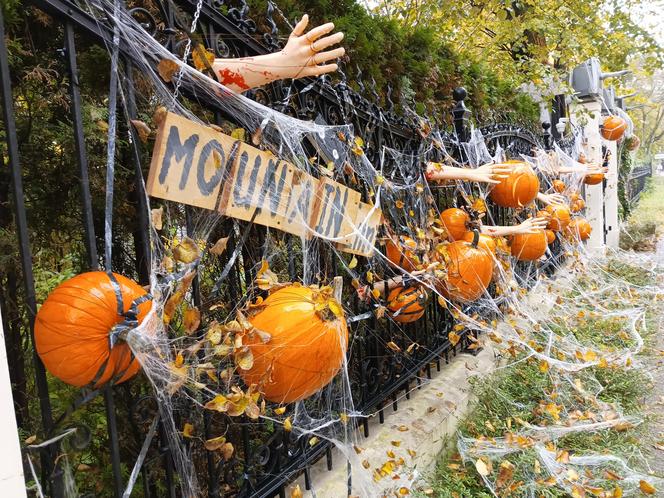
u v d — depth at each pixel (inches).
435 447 117.7
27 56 80.8
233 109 72.4
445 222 129.6
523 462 114.4
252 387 63.8
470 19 303.6
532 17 297.0
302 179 77.5
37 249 89.7
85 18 52.6
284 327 64.3
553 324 208.1
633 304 259.9
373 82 119.9
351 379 112.7
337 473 96.5
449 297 130.6
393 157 120.3
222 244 64.2
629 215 601.6
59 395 83.0
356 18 129.7
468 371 151.3
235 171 63.4
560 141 297.6
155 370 54.9
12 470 39.4
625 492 109.0
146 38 58.0
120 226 88.7
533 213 220.8
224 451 65.8
